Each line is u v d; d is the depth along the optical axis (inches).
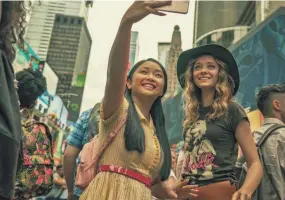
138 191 58.5
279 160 85.0
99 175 59.9
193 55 89.7
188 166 78.7
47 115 722.2
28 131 80.0
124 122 61.5
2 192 38.9
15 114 43.5
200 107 85.0
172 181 81.7
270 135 88.3
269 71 490.3
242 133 75.6
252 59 526.0
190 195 67.9
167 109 561.6
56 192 178.1
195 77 86.2
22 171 75.0
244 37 552.7
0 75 42.3
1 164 39.3
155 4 53.5
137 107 66.6
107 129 62.2
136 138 59.8
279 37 488.4
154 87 68.2
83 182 72.4
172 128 522.6
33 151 78.5
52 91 784.3
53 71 797.9
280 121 93.4
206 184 73.0
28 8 56.4
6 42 48.4
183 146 85.0
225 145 76.0
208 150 76.0
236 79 86.7
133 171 60.1
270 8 606.5
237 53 557.6
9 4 49.0
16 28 51.9
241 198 64.4
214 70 83.9
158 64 71.0
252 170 70.9
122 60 58.7
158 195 70.4
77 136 104.3
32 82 88.7
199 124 80.9
